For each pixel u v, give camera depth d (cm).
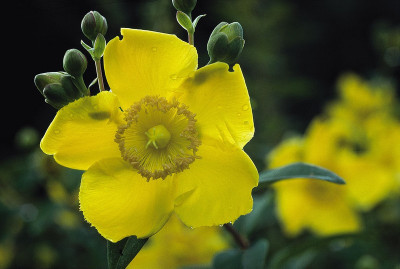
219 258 27
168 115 25
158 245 35
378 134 37
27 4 75
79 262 40
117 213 24
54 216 38
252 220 31
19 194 41
